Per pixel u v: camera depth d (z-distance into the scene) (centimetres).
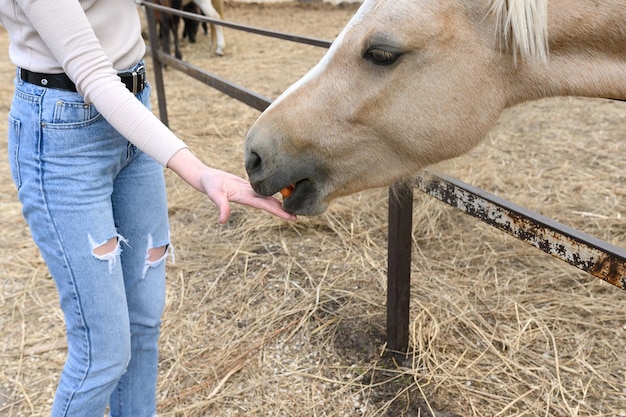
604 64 117
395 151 126
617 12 111
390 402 173
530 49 112
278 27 889
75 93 107
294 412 173
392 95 118
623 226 262
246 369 193
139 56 119
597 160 333
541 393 173
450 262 246
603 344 193
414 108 119
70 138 108
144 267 134
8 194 343
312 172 128
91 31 99
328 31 838
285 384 185
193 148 394
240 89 239
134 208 129
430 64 115
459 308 212
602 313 208
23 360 204
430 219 272
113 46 112
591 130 383
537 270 238
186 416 174
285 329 210
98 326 117
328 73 122
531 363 186
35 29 101
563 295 220
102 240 113
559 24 114
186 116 467
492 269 240
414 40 112
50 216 111
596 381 178
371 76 118
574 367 183
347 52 119
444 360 188
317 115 123
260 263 254
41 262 266
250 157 124
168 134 106
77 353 120
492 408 168
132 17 117
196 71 306
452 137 122
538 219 124
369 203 296
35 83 107
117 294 118
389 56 114
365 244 262
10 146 113
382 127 122
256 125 125
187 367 196
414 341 194
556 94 123
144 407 149
